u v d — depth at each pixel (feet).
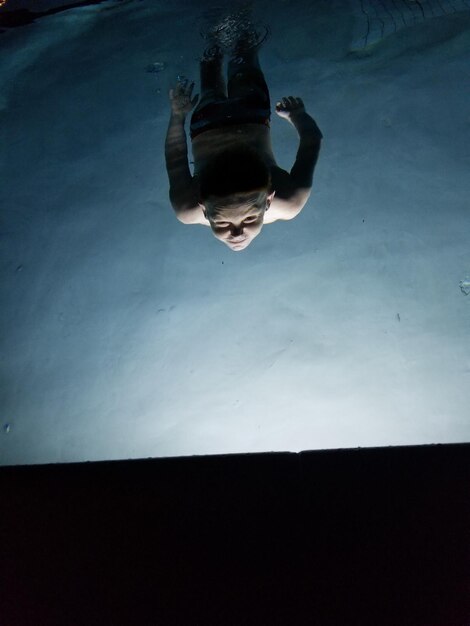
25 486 5.44
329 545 5.10
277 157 13.52
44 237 14.26
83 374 12.16
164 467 5.41
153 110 15.71
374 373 11.32
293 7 17.12
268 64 15.84
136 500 5.35
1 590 5.21
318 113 14.74
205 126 8.51
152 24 17.63
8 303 13.37
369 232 13.11
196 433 10.96
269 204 7.50
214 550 5.16
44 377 12.19
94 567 5.21
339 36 16.24
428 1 16.89
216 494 5.31
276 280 12.88
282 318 12.37
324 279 12.72
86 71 17.13
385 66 15.47
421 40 15.87
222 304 12.73
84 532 5.30
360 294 12.41
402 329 11.80
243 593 5.05
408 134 14.23
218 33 15.92
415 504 5.16
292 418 10.93
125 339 12.57
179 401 11.52
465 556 5.00
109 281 13.43
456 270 12.34
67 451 10.94
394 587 4.97
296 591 5.00
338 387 11.25
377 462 5.30
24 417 11.62
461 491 5.16
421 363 11.29
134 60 16.76
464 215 12.96
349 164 14.02
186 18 17.22
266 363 11.83
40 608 5.15
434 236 12.81
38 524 5.36
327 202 13.67
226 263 13.32
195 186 7.83
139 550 5.22
